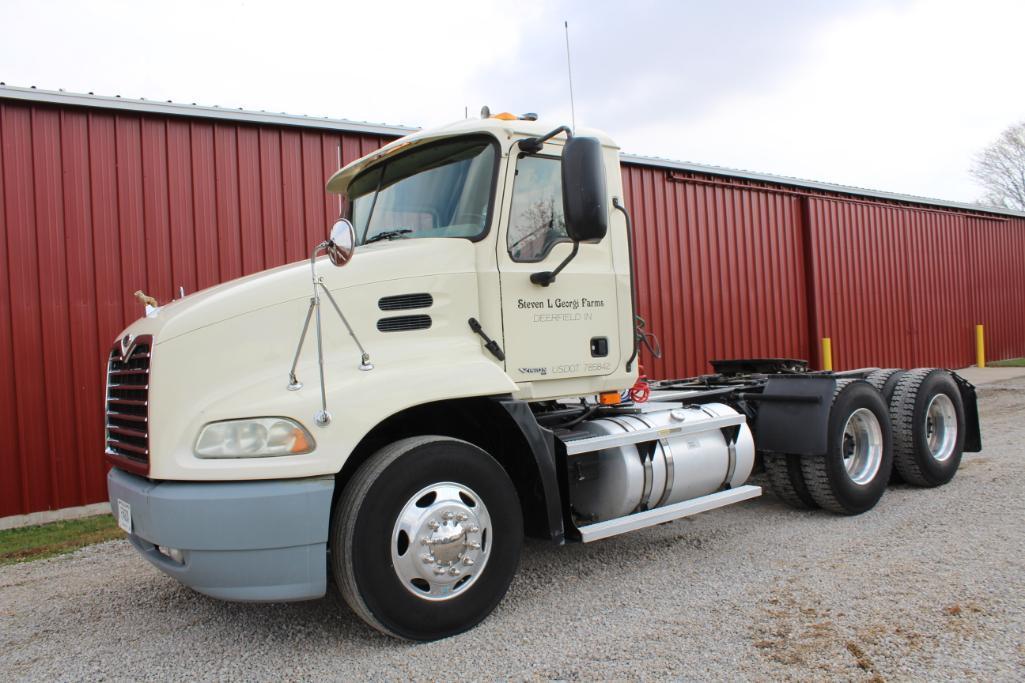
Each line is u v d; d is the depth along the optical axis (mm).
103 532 6516
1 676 3539
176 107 7785
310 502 3328
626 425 4586
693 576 4461
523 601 4176
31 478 7160
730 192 12742
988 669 3062
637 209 11383
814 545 4961
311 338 3666
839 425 5574
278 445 3316
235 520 3248
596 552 5082
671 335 11641
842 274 14516
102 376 7484
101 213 7500
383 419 3518
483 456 3828
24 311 7156
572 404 5105
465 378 3820
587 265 4566
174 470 3326
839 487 5543
